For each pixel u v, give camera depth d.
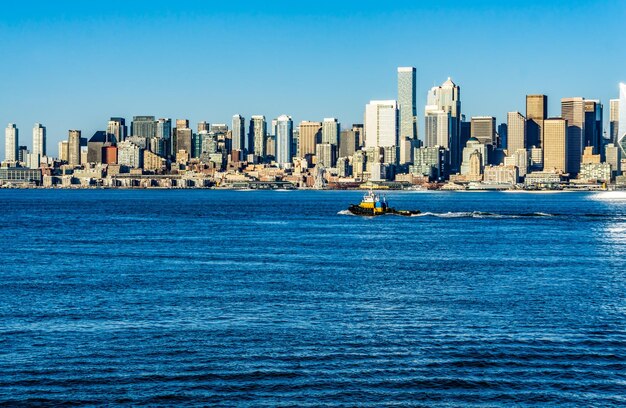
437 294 94.00
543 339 70.44
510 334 72.19
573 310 83.38
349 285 101.25
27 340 70.12
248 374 60.88
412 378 60.06
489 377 60.38
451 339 70.44
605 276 110.88
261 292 95.19
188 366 62.66
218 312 82.31
